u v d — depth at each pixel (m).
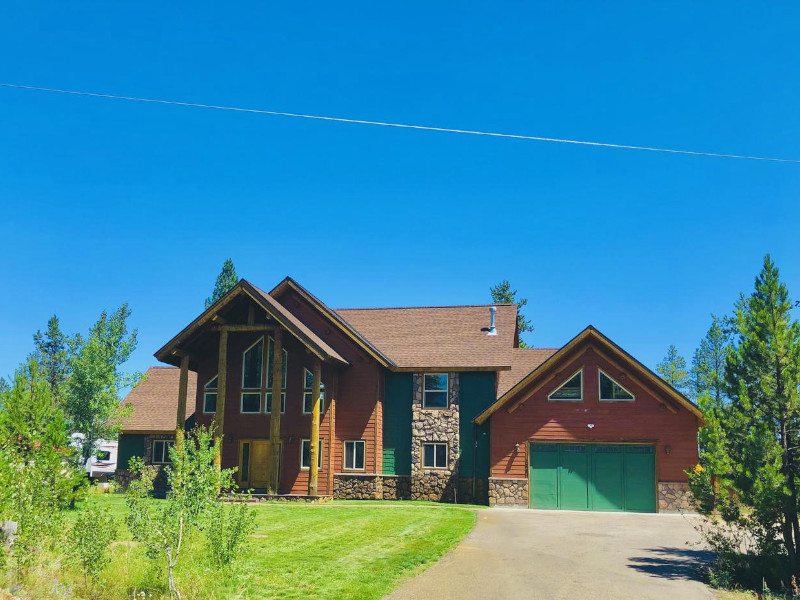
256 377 33.75
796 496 15.14
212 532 12.62
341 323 33.38
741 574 15.46
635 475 28.48
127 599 11.63
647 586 14.58
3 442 14.16
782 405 15.35
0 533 12.23
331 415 32.47
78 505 22.66
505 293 71.50
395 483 32.53
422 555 16.59
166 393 38.69
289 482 32.44
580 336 29.34
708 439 16.42
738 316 16.62
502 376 34.62
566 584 14.54
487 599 13.18
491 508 28.58
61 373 43.22
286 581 13.59
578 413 29.33
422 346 34.72
